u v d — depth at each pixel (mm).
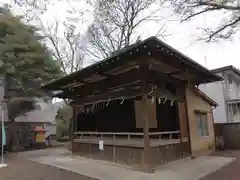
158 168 7504
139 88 7668
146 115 7441
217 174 6777
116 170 7500
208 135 11461
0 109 13695
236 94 18109
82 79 9500
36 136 17078
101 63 7625
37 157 11055
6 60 13219
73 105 11094
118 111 10289
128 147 7996
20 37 13641
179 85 9648
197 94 10859
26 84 14500
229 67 16906
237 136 12773
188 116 9781
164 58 7160
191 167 7691
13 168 8359
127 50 6621
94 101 9414
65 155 11477
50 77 14508
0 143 13945
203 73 9227
